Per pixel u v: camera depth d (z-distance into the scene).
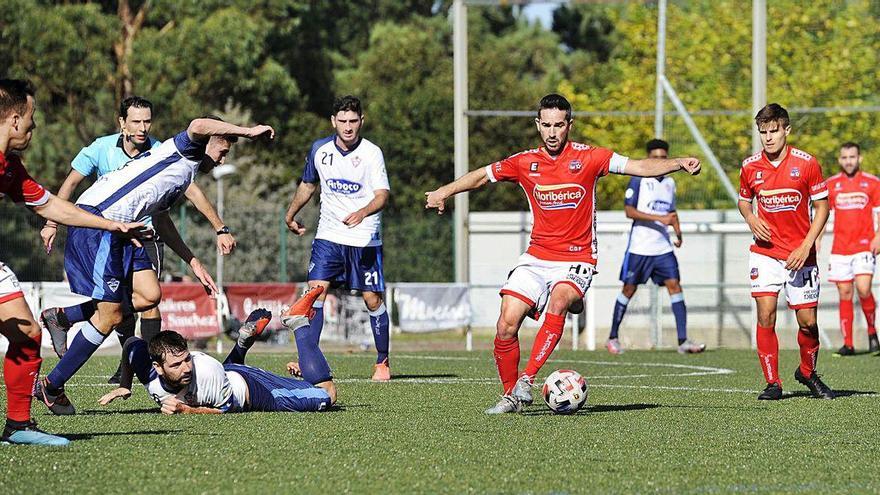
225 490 15.34
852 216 47.62
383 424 22.02
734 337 61.47
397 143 126.31
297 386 24.17
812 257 28.98
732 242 62.88
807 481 16.55
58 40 95.00
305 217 88.38
